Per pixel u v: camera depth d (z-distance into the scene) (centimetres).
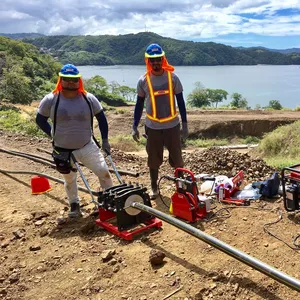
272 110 3984
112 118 3706
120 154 950
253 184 560
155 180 561
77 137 469
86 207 546
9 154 962
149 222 459
